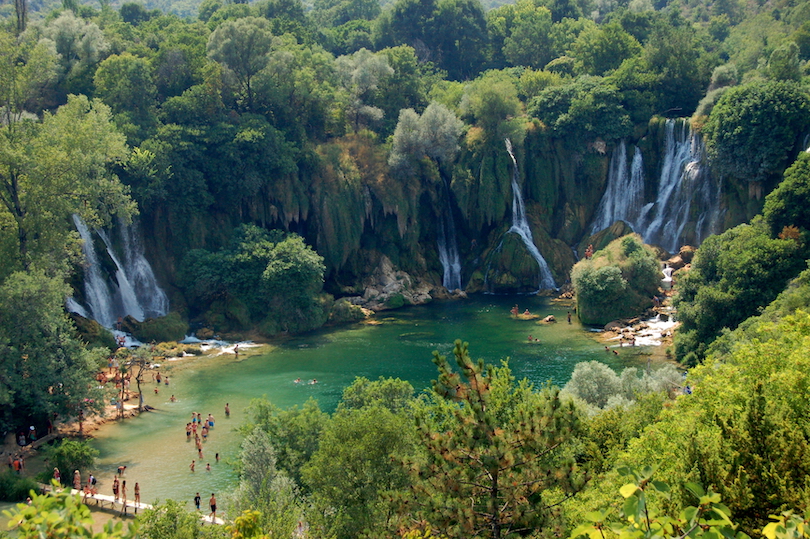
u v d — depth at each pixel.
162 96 107.81
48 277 64.25
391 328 92.69
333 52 165.12
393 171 111.81
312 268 92.44
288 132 108.94
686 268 97.94
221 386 69.38
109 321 86.94
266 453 40.97
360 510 33.44
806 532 12.02
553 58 163.12
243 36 105.56
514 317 97.44
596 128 117.75
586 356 76.69
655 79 121.62
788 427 22.45
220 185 98.56
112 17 143.88
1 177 66.00
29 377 54.59
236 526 23.19
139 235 93.44
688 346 72.62
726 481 21.69
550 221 121.44
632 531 12.16
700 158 109.88
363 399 47.84
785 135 97.56
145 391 68.25
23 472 49.44
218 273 91.81
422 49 167.12
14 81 69.00
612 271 90.38
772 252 71.38
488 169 115.38
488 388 23.91
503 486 22.78
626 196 118.44
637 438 35.16
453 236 121.38
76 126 70.44
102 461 52.25
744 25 188.38
